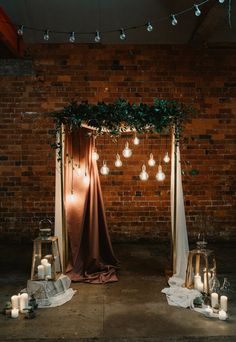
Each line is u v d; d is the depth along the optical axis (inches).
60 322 142.3
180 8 220.2
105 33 240.5
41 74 249.9
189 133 254.5
